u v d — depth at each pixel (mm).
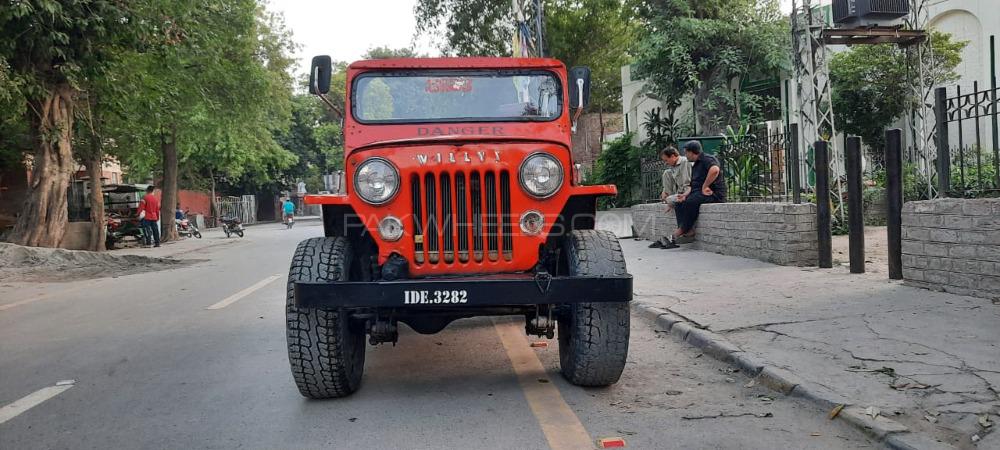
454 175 4324
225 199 46844
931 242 6641
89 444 3840
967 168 7164
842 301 6445
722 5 21578
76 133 18453
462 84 5512
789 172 9945
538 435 3785
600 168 25188
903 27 13078
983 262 6094
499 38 30109
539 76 5562
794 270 8469
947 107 6648
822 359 4727
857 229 7848
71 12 14219
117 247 21719
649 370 5039
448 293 3984
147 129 21547
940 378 4160
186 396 4719
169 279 11922
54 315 8375
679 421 3947
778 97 21906
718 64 21359
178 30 16688
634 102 27562
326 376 4309
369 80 5508
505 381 4867
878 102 17109
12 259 13781
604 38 31000
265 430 3984
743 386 4570
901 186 7254
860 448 3482
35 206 16156
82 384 5105
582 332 4359
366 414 4227
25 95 15250
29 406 4570
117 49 16141
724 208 10516
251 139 29484
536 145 4395
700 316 6254
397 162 4332
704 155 11445
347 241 4582
